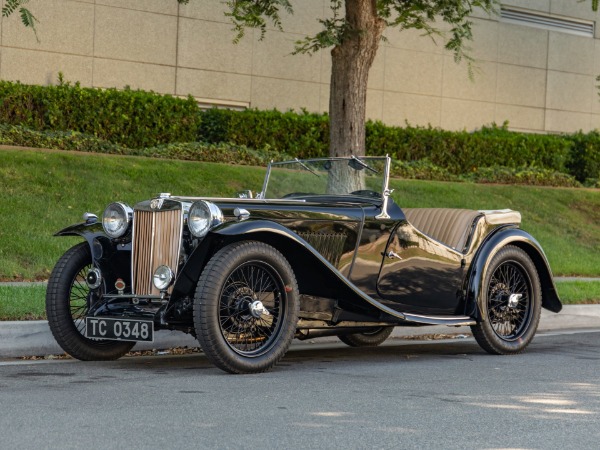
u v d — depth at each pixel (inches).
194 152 598.9
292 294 243.9
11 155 511.5
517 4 839.1
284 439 163.8
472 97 820.6
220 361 233.6
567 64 879.1
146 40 668.1
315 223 260.5
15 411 183.6
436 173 685.9
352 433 169.8
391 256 276.1
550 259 555.2
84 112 587.5
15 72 619.2
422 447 160.6
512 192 667.4
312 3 735.1
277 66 723.4
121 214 254.4
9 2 349.1
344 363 269.0
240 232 231.6
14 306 299.4
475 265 291.7
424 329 352.8
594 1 492.1
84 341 263.1
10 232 433.7
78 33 641.0
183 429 169.8
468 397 210.1
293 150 653.3
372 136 683.4
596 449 162.1
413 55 784.3
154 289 246.1
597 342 331.9
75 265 263.1
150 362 263.9
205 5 691.4
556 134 868.0
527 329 302.2
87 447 155.2
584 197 695.1
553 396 213.6
